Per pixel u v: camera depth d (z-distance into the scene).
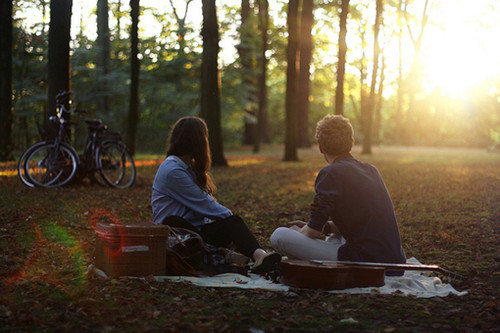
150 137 28.16
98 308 3.04
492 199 8.62
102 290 3.36
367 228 3.64
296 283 3.56
